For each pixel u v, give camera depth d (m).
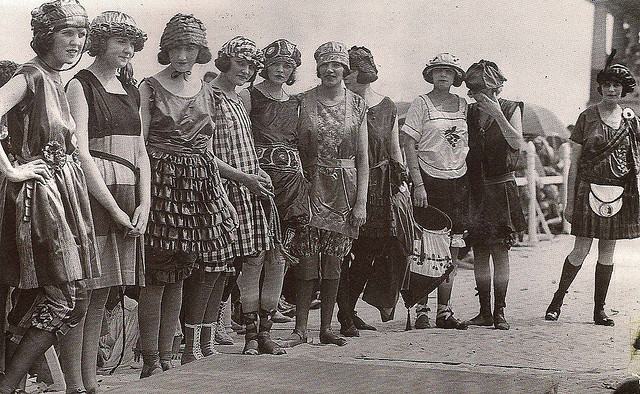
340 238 4.82
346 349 4.79
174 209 4.38
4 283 3.94
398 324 4.86
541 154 4.82
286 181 4.73
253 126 4.70
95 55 4.14
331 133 4.80
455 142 4.84
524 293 4.82
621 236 4.75
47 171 3.90
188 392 2.07
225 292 4.72
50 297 3.92
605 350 4.71
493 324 4.84
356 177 4.86
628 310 4.70
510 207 4.82
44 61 3.99
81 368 4.18
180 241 4.38
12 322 3.97
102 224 4.15
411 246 4.88
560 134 4.81
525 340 4.75
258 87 4.70
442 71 4.82
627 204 4.77
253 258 4.71
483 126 4.82
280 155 4.73
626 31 4.70
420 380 2.21
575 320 4.79
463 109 4.84
